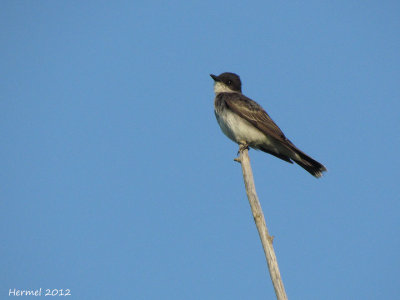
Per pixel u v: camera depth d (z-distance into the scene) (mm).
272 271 7949
